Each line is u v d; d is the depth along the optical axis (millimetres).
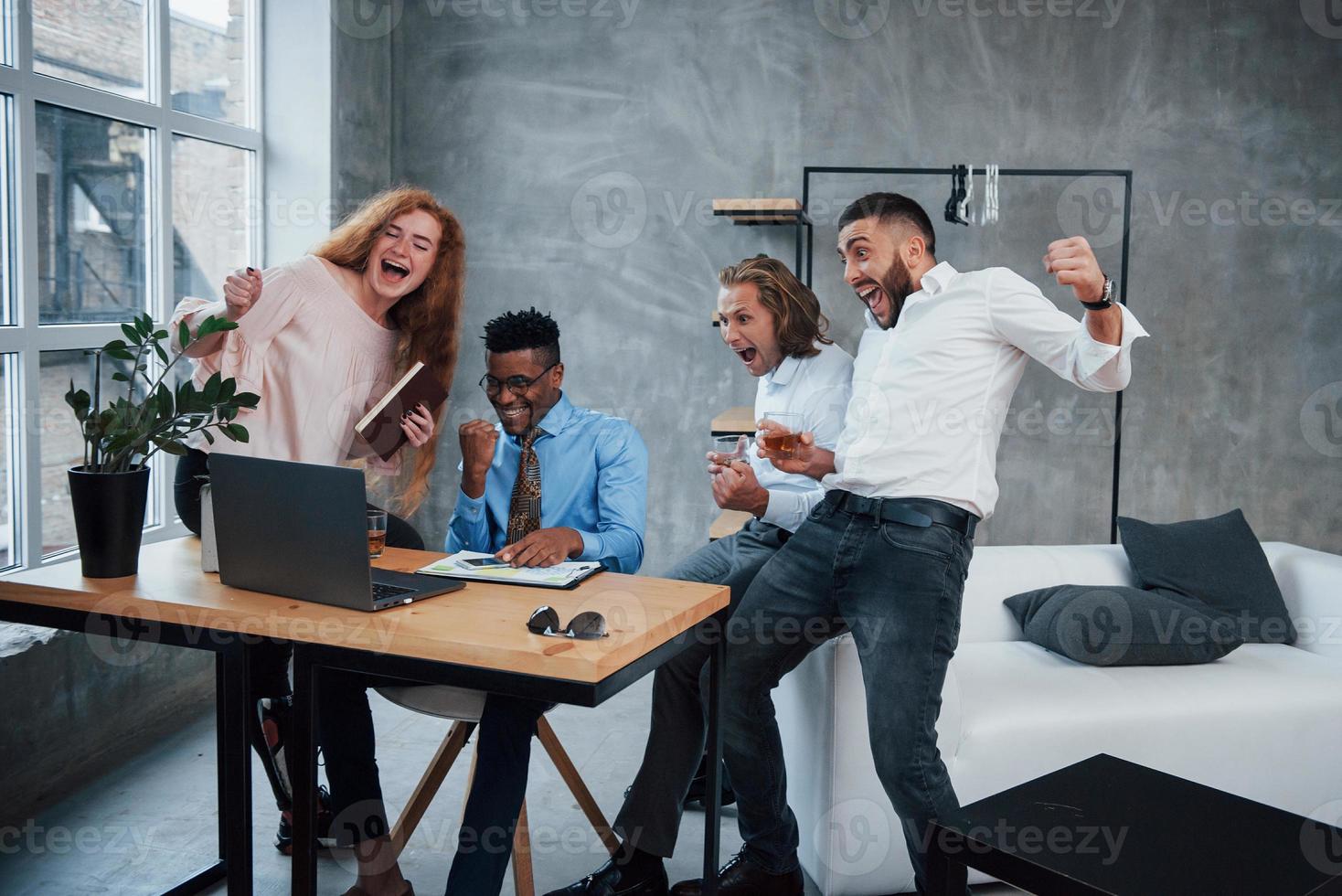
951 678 2467
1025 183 4789
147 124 3729
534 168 5020
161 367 3766
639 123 4938
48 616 2072
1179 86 4746
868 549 2256
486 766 2021
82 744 3248
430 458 3000
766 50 4832
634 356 5016
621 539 2592
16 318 3225
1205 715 2619
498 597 2053
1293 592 3260
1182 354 4859
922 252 2473
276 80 4414
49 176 3344
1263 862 1541
